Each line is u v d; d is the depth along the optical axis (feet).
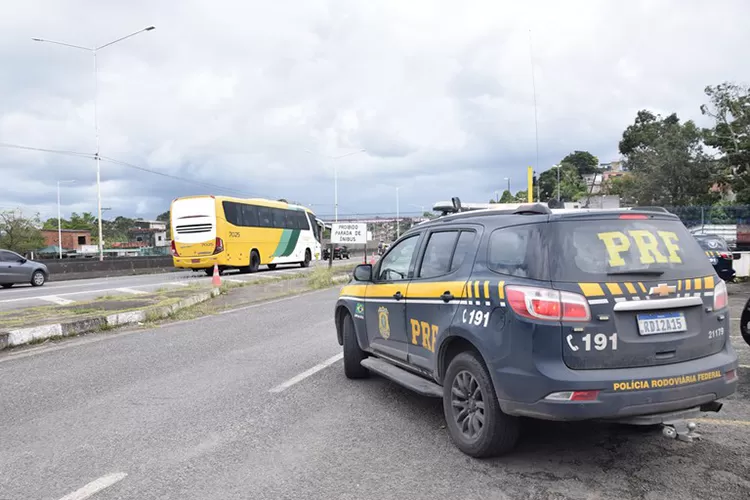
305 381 20.45
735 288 47.75
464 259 14.10
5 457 13.53
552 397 11.21
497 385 12.06
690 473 11.87
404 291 16.47
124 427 15.62
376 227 341.82
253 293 55.52
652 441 13.75
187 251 83.30
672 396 11.41
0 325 31.24
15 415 16.89
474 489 11.39
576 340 11.25
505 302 12.03
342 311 21.72
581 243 11.89
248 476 12.25
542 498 10.93
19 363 24.58
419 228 17.40
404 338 16.62
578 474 11.99
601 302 11.37
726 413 15.60
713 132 126.31
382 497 11.14
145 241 341.41
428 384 15.53
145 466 12.87
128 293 53.47
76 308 40.06
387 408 17.12
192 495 11.35
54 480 12.17
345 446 13.96
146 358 25.20
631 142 226.17
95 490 11.64
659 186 140.77
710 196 138.82
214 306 45.65
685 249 12.62
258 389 19.45
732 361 12.30
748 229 66.54
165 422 16.01
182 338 30.48
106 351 27.09
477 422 13.00
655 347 11.60
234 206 87.51
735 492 10.96
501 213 13.79
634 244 12.10
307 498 11.14
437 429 15.15
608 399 11.06
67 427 15.69
